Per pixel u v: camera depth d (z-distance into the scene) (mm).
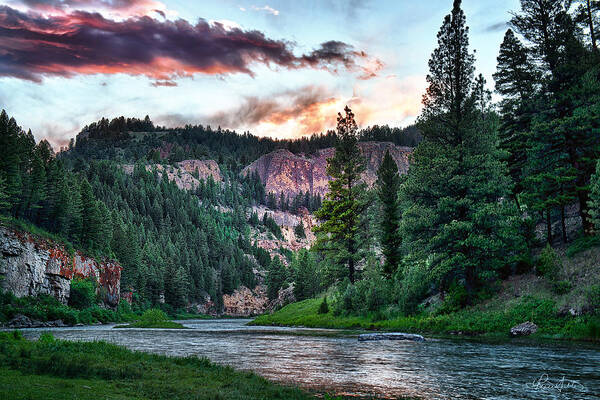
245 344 29766
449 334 34250
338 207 61812
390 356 21766
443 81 44469
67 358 15266
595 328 26328
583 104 39125
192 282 190000
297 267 131500
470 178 38844
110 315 99438
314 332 42625
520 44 49781
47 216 100438
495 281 39156
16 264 75375
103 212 129375
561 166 40094
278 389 12195
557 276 32656
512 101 46375
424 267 42906
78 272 98062
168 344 29922
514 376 15438
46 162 120562
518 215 39156
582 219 36938
